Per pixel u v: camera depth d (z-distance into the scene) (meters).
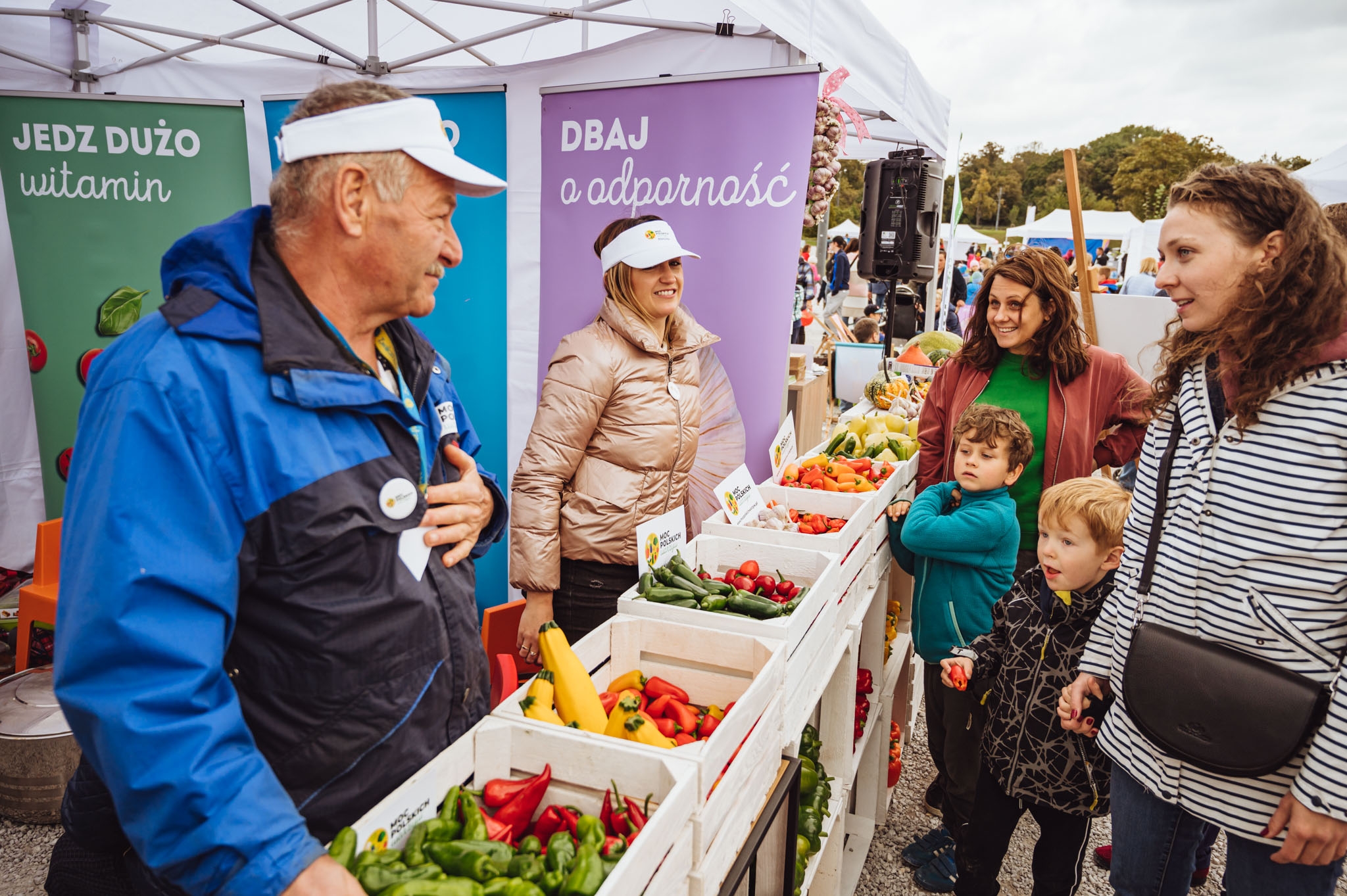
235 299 1.14
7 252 4.02
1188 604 1.68
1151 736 1.66
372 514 1.21
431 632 1.32
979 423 2.54
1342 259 1.48
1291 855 1.51
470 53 4.54
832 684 2.37
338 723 1.23
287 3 4.04
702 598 1.88
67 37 4.33
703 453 3.20
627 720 1.45
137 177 3.98
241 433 1.09
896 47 4.10
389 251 1.21
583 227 3.29
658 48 3.47
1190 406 1.73
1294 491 1.53
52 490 4.26
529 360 3.78
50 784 2.74
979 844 2.35
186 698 1.01
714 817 1.28
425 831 1.13
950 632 2.67
